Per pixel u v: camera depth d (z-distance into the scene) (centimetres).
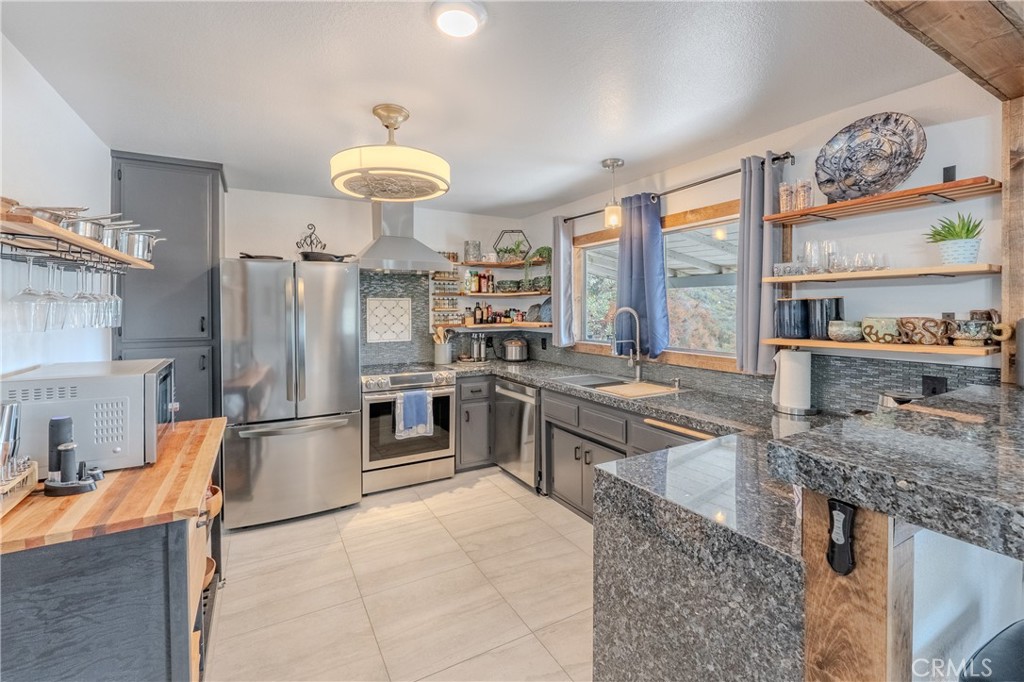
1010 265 157
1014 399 114
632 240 324
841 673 67
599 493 121
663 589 103
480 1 143
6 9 146
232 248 359
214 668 179
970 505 49
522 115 226
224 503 295
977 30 106
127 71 185
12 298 146
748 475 120
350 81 193
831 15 150
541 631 200
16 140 167
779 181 238
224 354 294
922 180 193
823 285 227
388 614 212
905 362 198
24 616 121
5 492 129
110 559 128
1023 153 154
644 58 176
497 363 440
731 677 88
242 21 153
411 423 360
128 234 193
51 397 153
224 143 264
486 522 305
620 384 344
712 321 297
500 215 472
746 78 190
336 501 327
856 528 64
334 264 326
